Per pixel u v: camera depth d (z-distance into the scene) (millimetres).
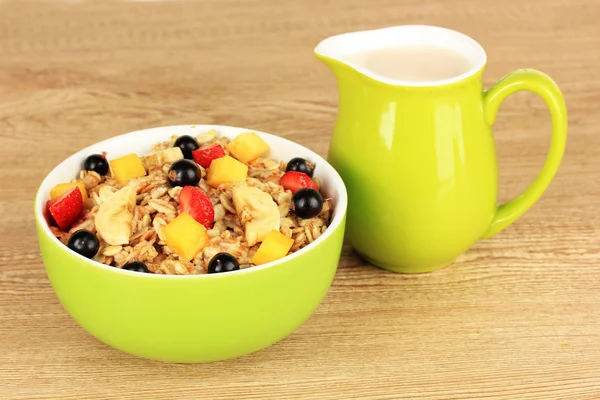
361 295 712
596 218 773
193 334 628
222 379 655
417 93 672
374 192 695
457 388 652
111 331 635
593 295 715
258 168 710
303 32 994
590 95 908
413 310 702
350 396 646
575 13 1031
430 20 1018
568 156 833
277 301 631
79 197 672
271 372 660
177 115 875
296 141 843
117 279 616
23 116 868
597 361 669
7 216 762
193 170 684
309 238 665
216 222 674
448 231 698
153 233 664
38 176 799
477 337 684
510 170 817
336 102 896
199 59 952
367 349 675
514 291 717
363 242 714
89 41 972
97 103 888
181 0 1040
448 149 684
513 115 885
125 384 651
